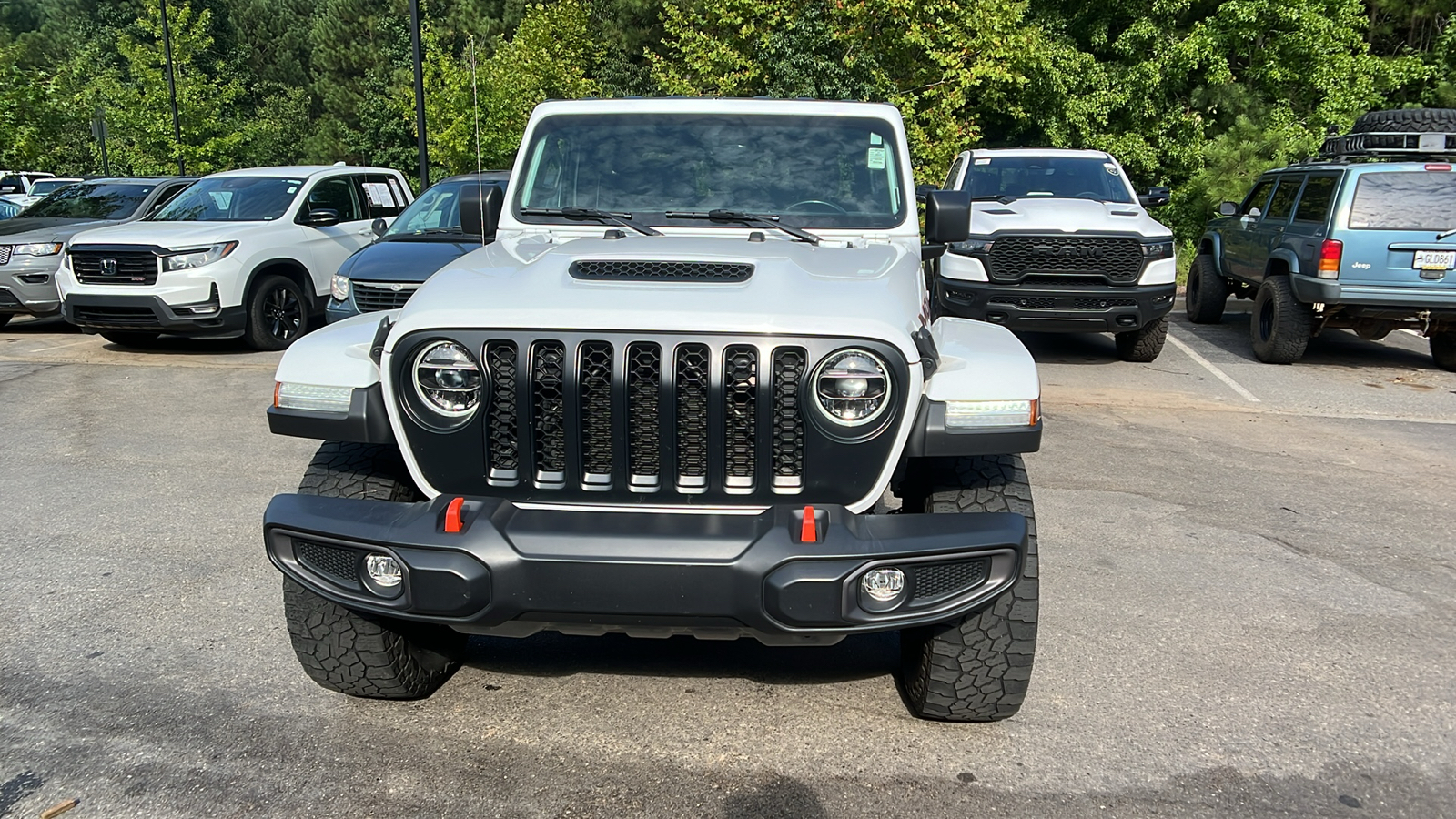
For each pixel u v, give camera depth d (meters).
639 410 2.90
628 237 3.91
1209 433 7.65
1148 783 3.12
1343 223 9.53
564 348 2.86
